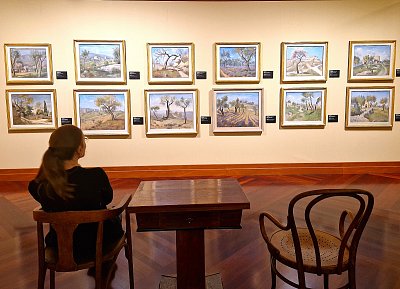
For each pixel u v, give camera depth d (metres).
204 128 5.21
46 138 5.07
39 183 1.67
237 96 5.15
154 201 1.73
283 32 5.06
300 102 5.17
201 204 1.67
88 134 5.10
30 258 2.59
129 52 5.02
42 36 4.90
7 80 4.91
